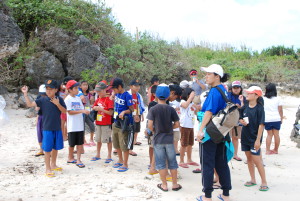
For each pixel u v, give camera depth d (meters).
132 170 5.60
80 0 14.49
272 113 6.84
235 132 6.34
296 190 4.70
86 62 12.52
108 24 14.68
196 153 6.99
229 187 4.12
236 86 6.10
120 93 5.53
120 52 14.00
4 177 4.97
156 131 4.55
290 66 26.52
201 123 4.00
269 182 5.07
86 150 7.08
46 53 12.15
